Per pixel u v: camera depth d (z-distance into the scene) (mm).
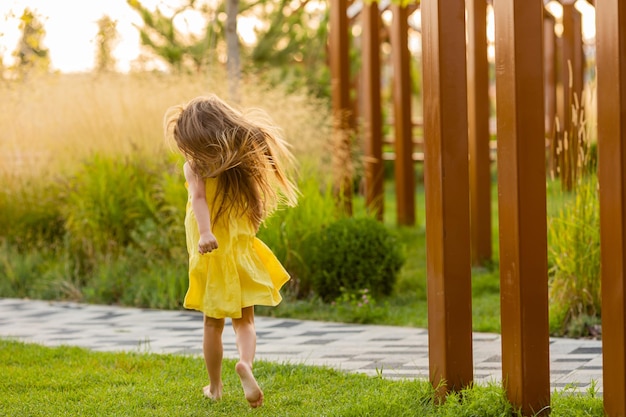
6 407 4113
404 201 11953
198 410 3949
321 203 8219
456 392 3732
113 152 9305
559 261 6184
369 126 11320
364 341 5910
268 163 4133
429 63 3736
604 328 3314
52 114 9812
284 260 7828
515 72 3430
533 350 3496
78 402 4188
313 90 14188
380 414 3656
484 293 7789
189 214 4090
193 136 3980
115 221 8766
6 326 6828
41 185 9602
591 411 3562
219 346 4094
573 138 6438
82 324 6875
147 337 6230
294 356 5426
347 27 10656
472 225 9219
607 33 3201
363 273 7617
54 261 8969
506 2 3455
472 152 9102
